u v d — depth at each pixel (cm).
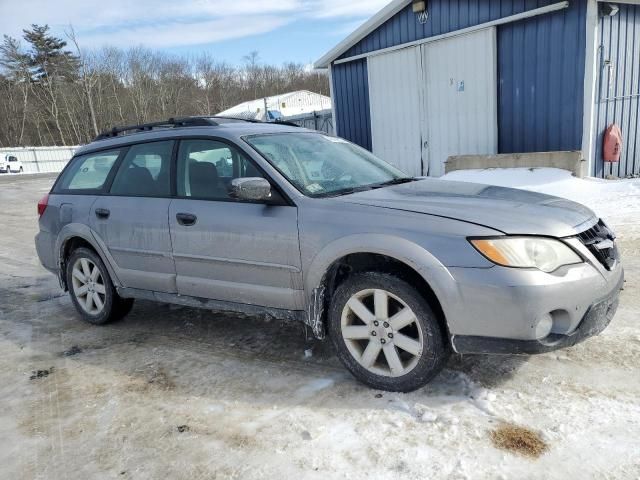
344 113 1329
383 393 304
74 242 477
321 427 275
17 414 314
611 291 286
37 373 371
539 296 260
